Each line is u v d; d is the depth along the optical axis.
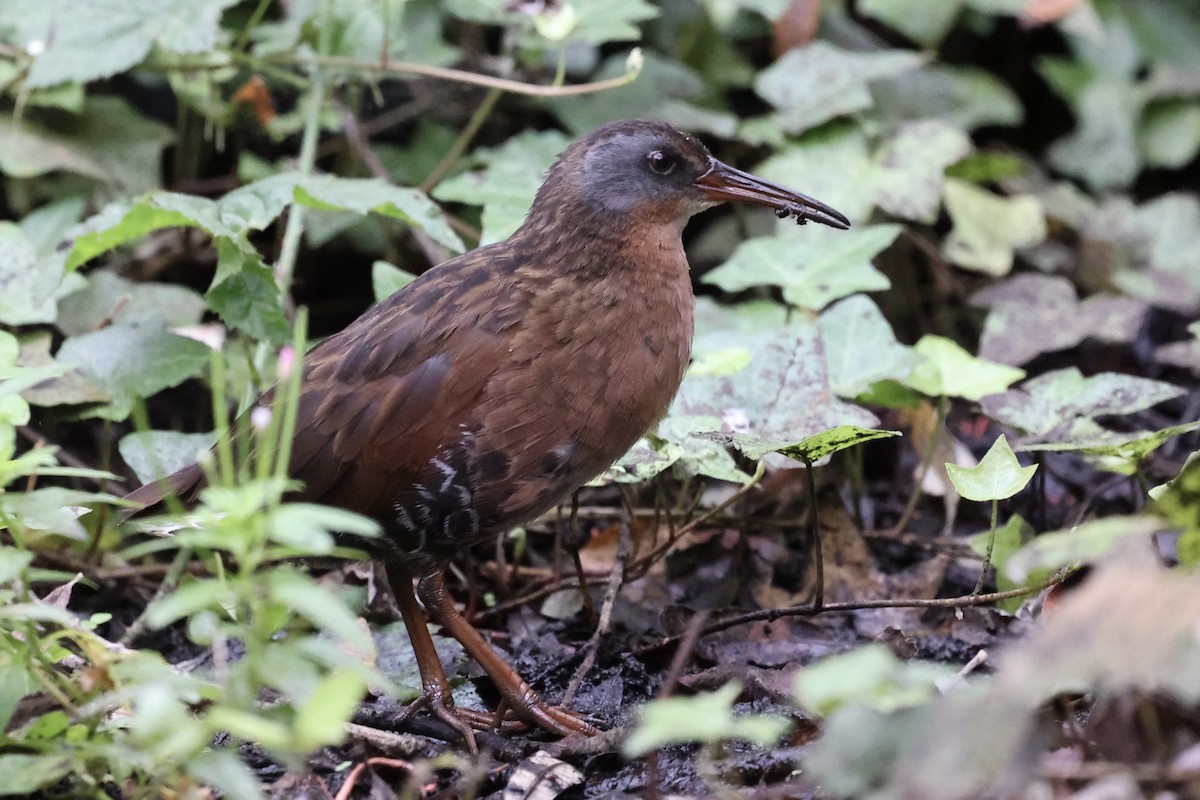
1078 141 13.30
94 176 10.63
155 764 5.33
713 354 8.48
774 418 8.32
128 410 8.74
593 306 7.31
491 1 10.62
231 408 9.91
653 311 7.50
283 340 8.41
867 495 9.70
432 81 11.62
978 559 8.74
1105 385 8.73
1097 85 13.39
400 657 7.86
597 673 7.73
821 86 11.48
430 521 7.19
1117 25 13.72
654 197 7.73
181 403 10.34
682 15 12.55
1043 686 4.45
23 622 5.77
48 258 9.10
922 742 4.52
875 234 10.05
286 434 5.34
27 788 5.26
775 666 7.76
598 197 7.55
